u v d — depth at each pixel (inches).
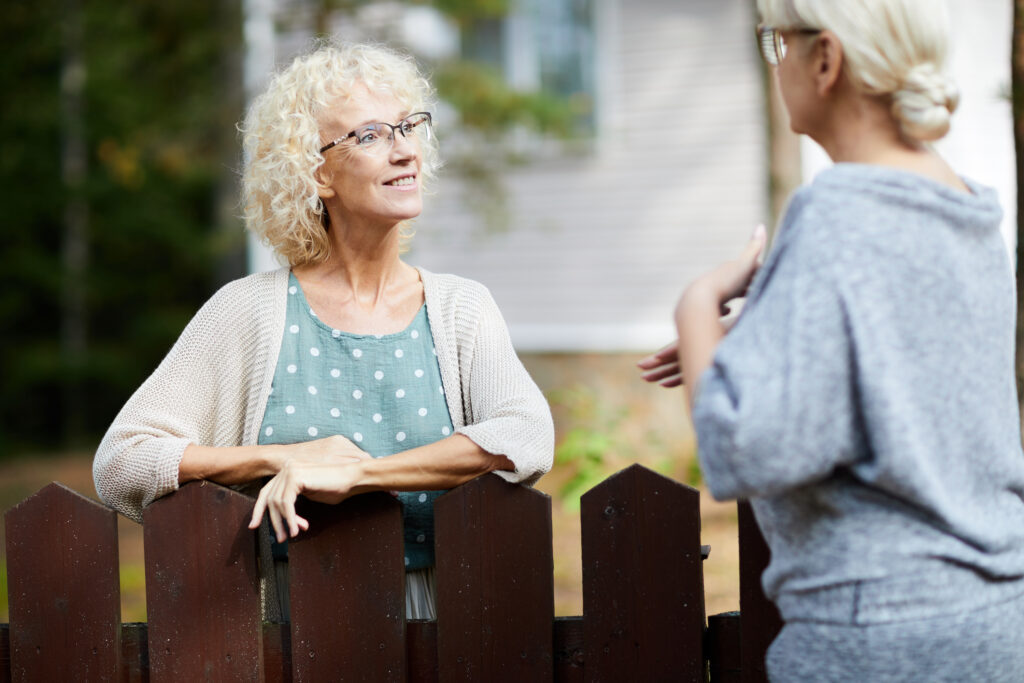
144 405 78.2
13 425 451.5
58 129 436.1
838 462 52.5
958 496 54.2
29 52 421.4
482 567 76.8
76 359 438.3
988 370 55.7
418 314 80.5
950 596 53.3
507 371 79.4
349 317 79.9
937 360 53.1
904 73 55.0
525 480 76.6
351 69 78.8
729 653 75.8
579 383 333.7
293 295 80.4
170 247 485.7
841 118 58.5
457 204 352.5
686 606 74.5
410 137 78.5
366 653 77.9
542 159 345.7
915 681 53.2
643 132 335.3
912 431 51.8
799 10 57.1
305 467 71.7
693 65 327.6
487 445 73.9
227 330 79.0
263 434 78.3
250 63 344.8
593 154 340.5
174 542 78.7
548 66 345.4
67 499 80.3
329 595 78.0
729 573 180.5
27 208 436.8
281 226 80.5
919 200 53.8
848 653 53.9
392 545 77.4
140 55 406.0
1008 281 58.6
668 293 336.2
